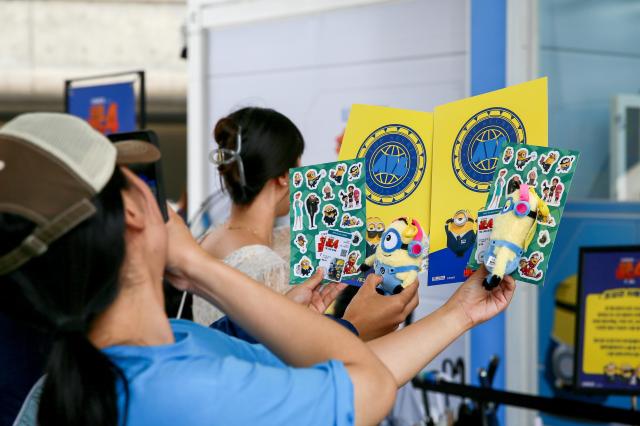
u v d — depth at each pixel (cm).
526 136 113
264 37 331
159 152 96
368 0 293
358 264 128
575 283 269
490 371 259
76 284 83
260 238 176
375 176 127
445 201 121
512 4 249
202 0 348
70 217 80
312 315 100
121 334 90
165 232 95
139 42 961
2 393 110
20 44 960
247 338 129
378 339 111
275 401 86
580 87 269
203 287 102
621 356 221
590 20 269
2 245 81
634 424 193
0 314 108
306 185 130
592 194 274
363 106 129
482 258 114
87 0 953
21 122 86
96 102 393
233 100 344
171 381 85
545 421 269
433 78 280
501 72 253
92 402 82
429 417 250
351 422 89
